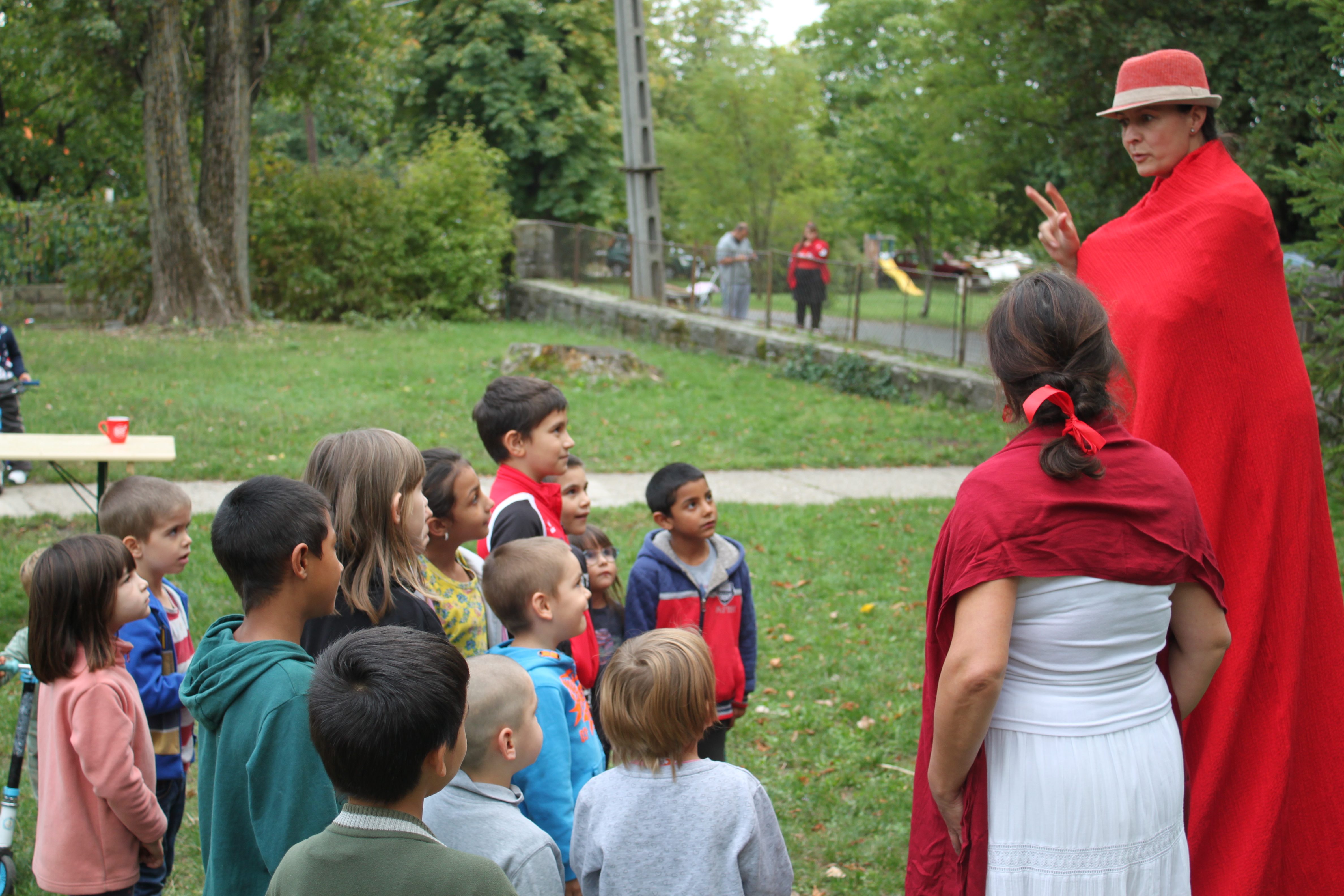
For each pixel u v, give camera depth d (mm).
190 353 14688
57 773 2689
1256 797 2326
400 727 1704
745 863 2352
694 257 18469
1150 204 2594
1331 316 7695
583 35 28406
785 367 15516
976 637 1836
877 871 3678
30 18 17219
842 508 8664
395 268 20109
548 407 3371
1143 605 1886
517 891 2094
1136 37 12102
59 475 8516
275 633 2109
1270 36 11945
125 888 2746
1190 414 2430
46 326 17844
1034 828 1879
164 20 16672
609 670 2398
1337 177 7203
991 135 15398
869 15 30281
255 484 2131
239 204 17953
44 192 24297
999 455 1992
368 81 21906
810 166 27375
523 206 29281
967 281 14039
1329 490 8047
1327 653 2432
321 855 1701
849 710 4945
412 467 2504
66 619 2645
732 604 3783
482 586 2938
